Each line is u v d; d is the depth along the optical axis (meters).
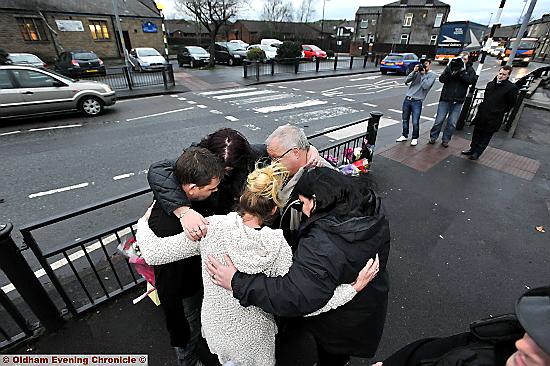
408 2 38.12
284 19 42.22
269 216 1.26
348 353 1.50
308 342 2.00
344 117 8.81
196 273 1.65
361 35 45.12
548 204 4.09
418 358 1.11
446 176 4.84
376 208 1.21
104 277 2.80
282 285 1.09
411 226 3.57
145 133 7.16
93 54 15.72
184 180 1.38
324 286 1.09
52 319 2.12
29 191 4.48
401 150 5.90
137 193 2.11
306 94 12.33
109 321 2.28
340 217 1.15
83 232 3.53
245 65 15.95
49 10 19.84
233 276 1.14
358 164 4.60
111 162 5.52
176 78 15.96
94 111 8.58
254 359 1.44
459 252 3.14
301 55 22.33
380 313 1.41
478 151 5.39
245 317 1.32
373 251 1.16
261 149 2.28
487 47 7.60
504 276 2.83
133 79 13.62
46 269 1.99
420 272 2.87
